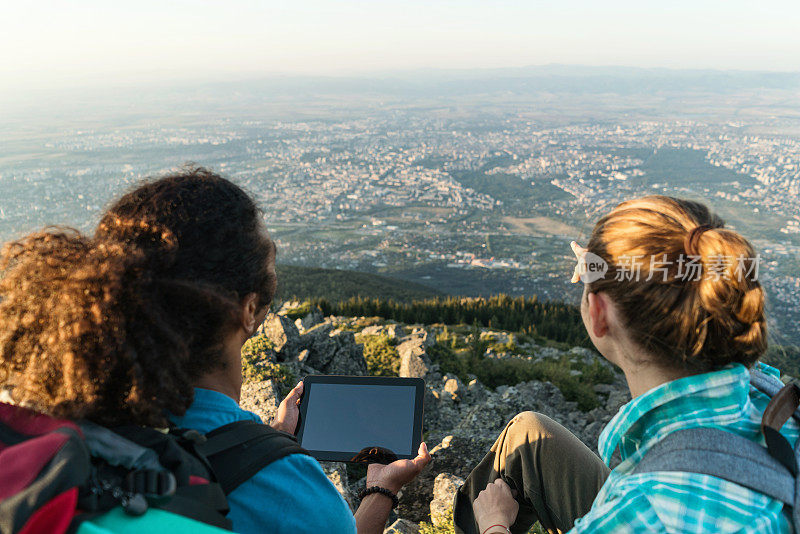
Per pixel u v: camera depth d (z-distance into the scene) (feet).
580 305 4.97
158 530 3.06
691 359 4.27
